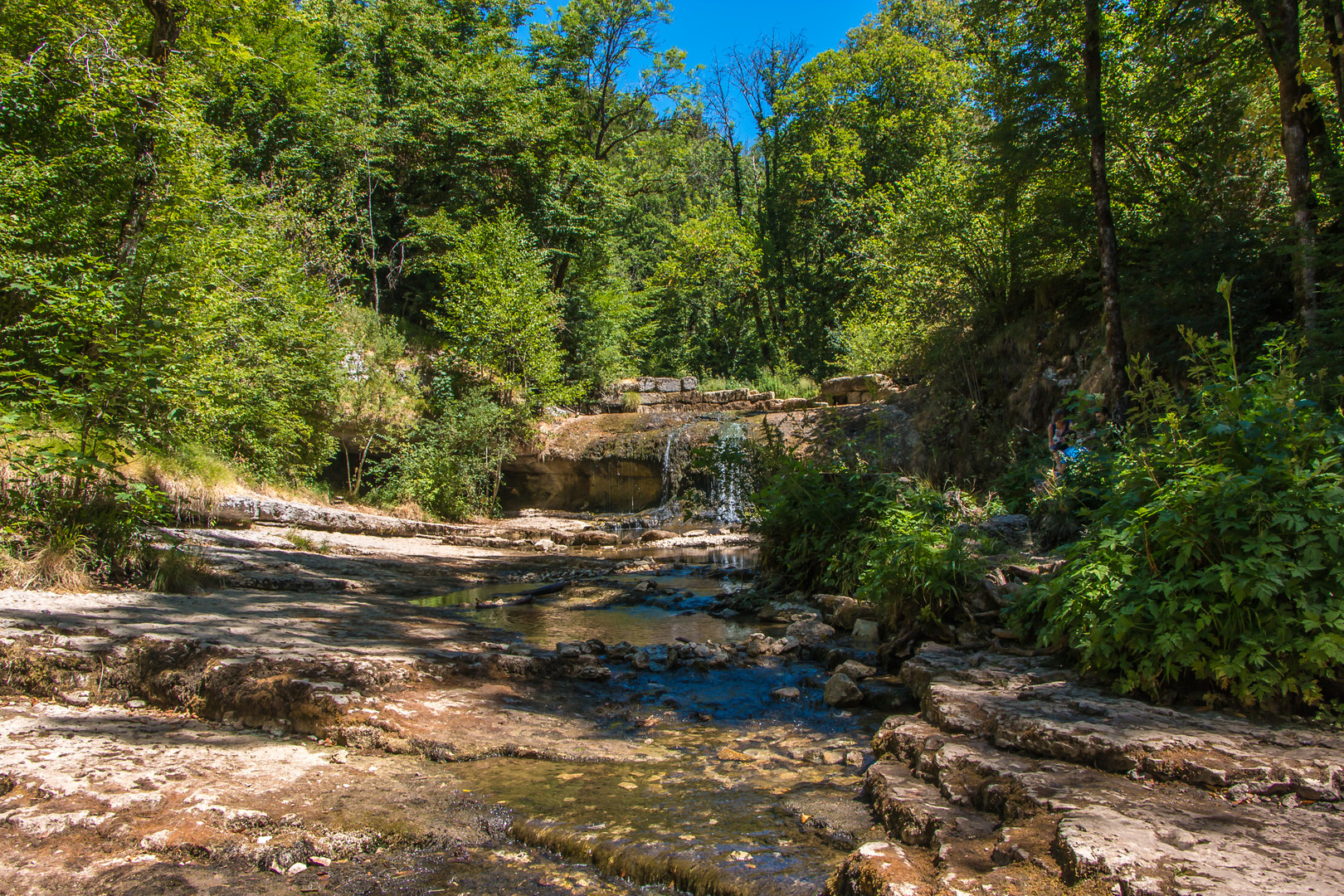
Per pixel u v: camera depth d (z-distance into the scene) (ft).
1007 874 7.63
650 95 102.01
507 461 73.31
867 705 16.30
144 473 38.60
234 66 49.98
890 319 67.72
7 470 22.25
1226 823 8.40
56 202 35.73
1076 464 28.40
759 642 21.35
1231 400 13.24
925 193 60.49
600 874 9.12
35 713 13.87
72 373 22.41
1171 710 11.87
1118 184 46.01
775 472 32.71
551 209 84.89
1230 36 35.83
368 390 63.36
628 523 61.98
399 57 85.46
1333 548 11.21
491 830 10.13
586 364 85.81
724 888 8.39
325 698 13.79
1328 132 37.04
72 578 21.21
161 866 8.82
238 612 20.68
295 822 9.97
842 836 9.61
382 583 31.50
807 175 105.50
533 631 24.14
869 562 21.40
